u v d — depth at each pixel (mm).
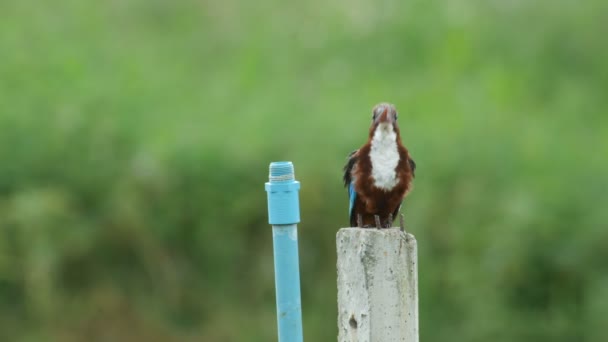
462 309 27500
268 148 29891
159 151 29234
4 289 27391
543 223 27734
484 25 42875
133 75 34719
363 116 31953
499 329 26906
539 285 27562
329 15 42062
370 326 10961
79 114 30031
